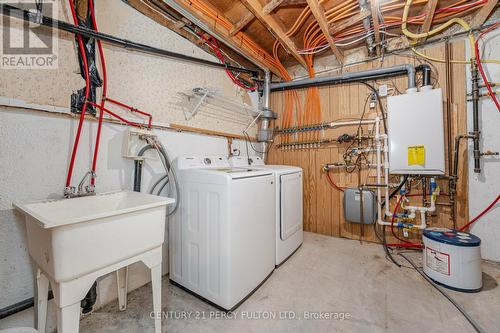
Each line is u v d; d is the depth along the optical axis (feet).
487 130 6.44
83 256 2.84
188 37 6.64
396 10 6.37
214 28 6.27
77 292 2.83
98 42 4.51
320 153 9.14
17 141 3.61
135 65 5.31
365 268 6.29
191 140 6.82
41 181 3.88
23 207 3.15
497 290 5.06
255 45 7.97
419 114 6.79
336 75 8.43
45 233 2.80
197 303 4.86
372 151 8.05
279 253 6.45
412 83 7.10
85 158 4.44
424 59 7.32
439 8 6.33
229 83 8.43
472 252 5.02
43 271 3.02
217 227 4.63
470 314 4.31
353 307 4.64
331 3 5.98
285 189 6.77
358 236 8.41
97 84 4.56
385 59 7.97
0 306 3.49
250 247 5.08
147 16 5.53
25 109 3.67
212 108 7.63
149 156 5.60
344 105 8.65
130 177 5.23
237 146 8.88
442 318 4.26
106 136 4.78
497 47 6.31
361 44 8.36
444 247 5.28
